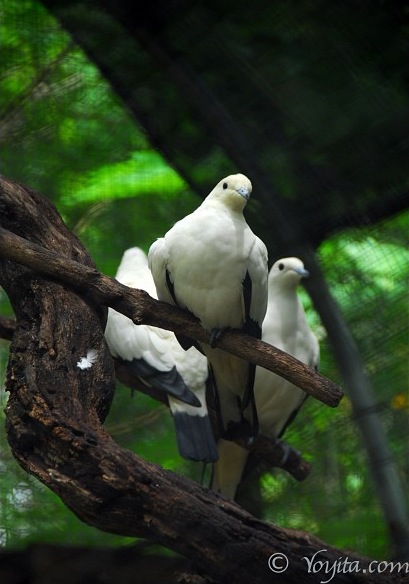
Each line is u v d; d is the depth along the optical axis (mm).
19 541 12977
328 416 13594
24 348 7230
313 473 13438
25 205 8141
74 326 7406
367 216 12641
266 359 7301
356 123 12117
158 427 13906
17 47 14711
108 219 15031
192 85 12352
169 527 6648
